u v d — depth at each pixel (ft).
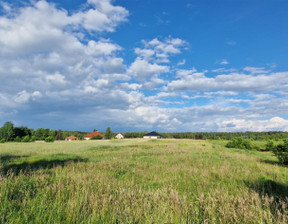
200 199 15.49
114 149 89.86
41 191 15.87
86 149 90.27
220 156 58.85
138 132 464.65
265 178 26.61
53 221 10.87
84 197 14.62
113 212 12.00
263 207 15.33
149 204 13.51
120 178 25.93
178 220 11.87
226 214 13.14
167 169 33.09
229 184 23.17
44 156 55.93
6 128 254.06
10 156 55.52
